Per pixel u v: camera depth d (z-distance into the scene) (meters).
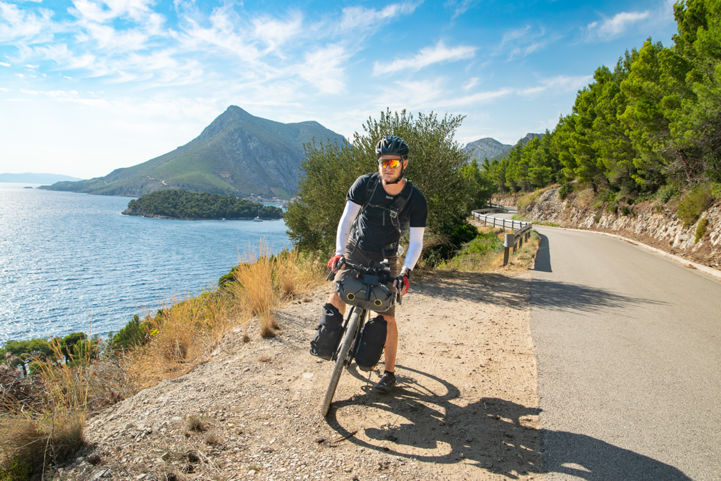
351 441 2.54
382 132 10.20
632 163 29.33
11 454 2.26
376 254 2.99
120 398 3.51
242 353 4.20
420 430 2.70
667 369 4.16
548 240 24.89
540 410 3.09
